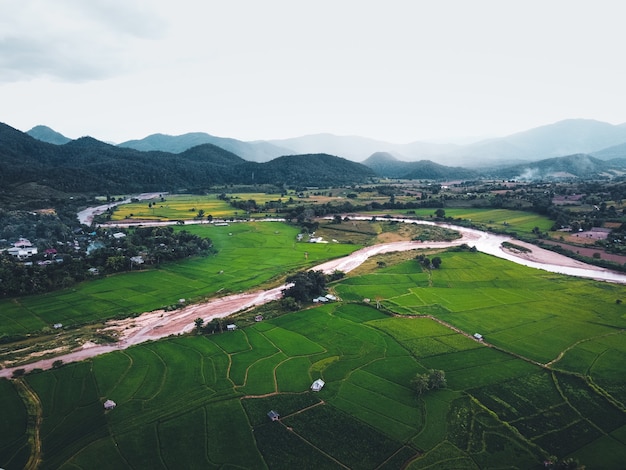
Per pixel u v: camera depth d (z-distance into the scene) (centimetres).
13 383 8800
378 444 6938
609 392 8388
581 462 6519
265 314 12662
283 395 8350
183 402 8112
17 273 14425
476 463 6500
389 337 10969
